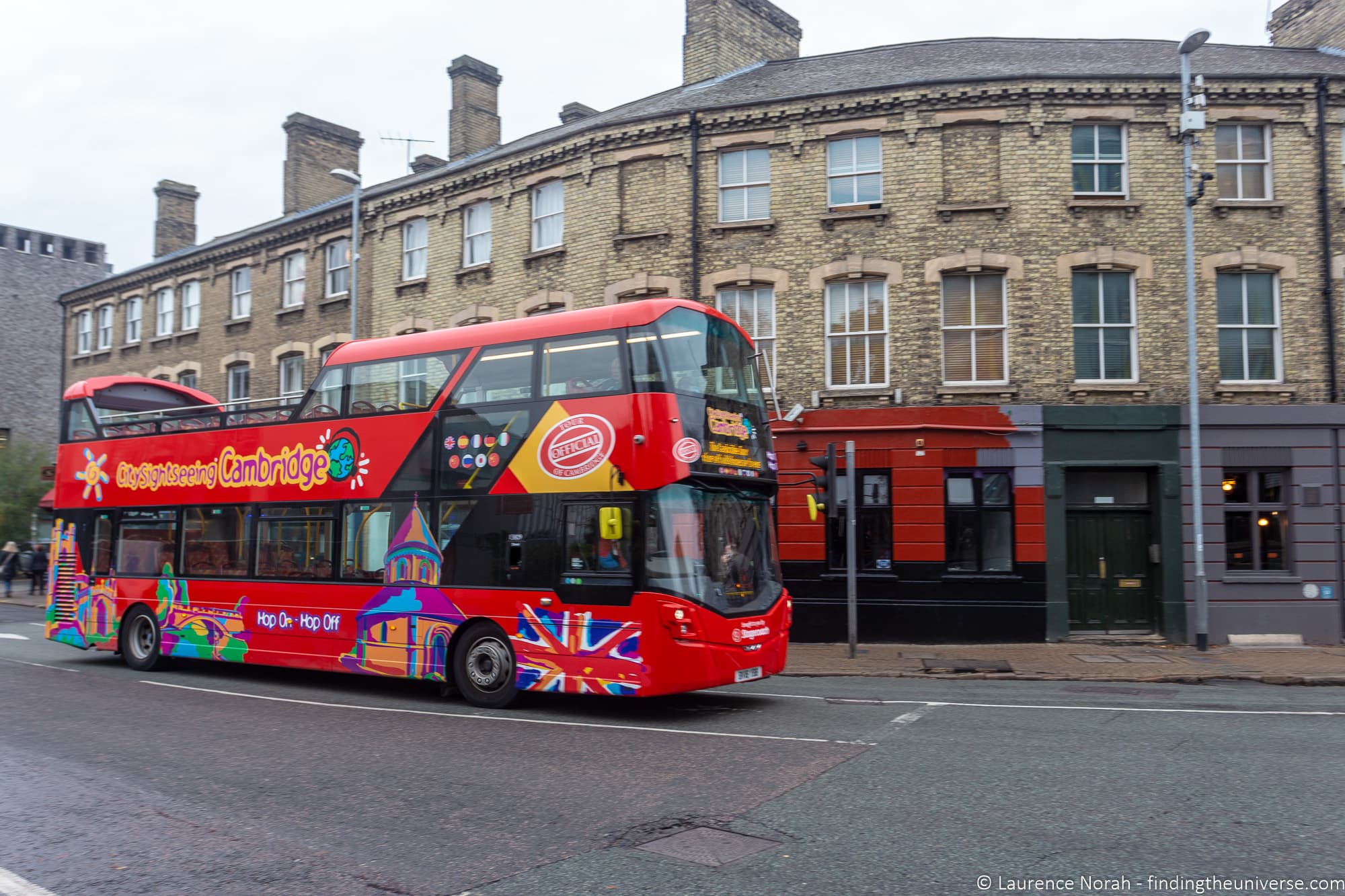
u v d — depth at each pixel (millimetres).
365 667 11891
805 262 18078
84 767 7848
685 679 9805
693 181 18688
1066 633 16547
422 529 11578
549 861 5434
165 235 33969
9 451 35969
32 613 25547
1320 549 16422
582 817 6285
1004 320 17281
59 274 49531
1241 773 7332
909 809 6375
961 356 17406
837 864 5309
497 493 11055
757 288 18438
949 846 5598
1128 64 18562
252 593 13172
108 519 15344
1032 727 9344
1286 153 17250
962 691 12195
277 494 13117
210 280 28000
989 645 16531
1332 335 16875
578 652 10273
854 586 15109
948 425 16984
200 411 14375
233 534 13594
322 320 24703
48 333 48844
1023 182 17281
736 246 18484
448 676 11250
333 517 12461
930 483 16969
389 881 5145
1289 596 16391
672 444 10102
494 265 21234
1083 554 17047
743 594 10555
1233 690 12367
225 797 6875
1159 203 17172
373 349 12500
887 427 17172
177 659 15586
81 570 15539
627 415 10234
